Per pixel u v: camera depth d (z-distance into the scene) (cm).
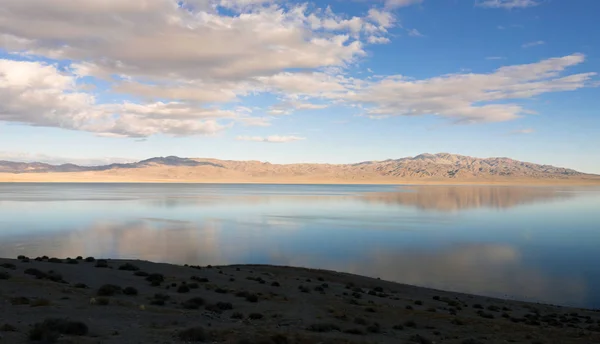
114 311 1500
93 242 5462
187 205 12425
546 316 2356
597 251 5209
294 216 9581
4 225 7075
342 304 2152
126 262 3014
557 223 8444
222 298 2042
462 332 1702
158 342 1123
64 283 2047
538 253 5069
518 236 6531
